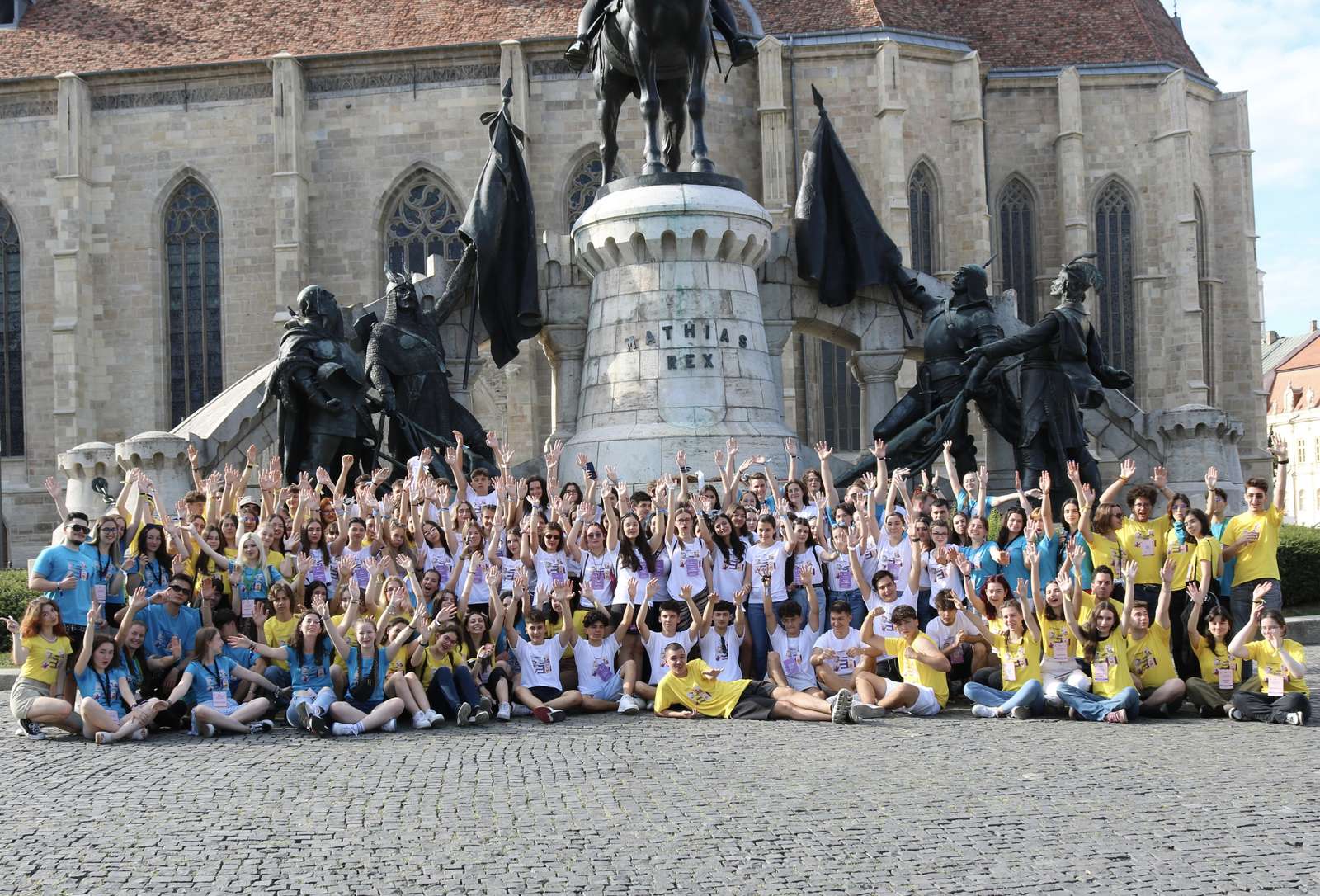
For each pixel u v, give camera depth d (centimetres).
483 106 5597
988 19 6512
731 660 1598
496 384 5550
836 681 1577
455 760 1272
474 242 2650
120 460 2575
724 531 1673
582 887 845
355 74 5662
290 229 5509
